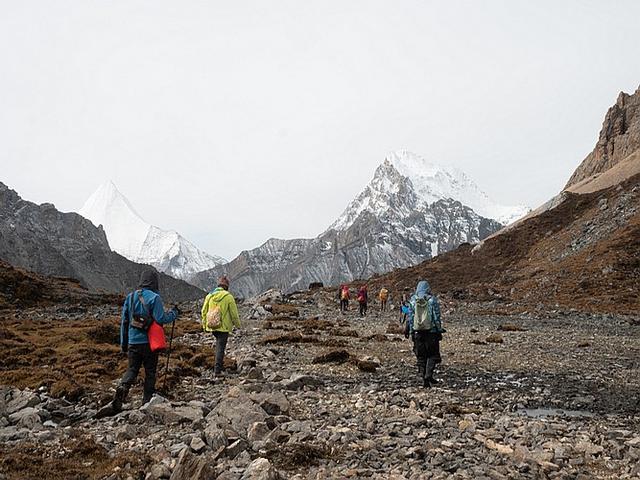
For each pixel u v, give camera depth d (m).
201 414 9.84
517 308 50.72
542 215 93.00
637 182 84.50
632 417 11.73
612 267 57.66
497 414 11.62
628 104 172.62
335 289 85.31
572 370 17.73
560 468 7.82
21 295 42.75
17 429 9.34
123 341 11.41
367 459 7.86
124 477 7.00
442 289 77.06
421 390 13.91
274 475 6.78
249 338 25.39
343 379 15.42
